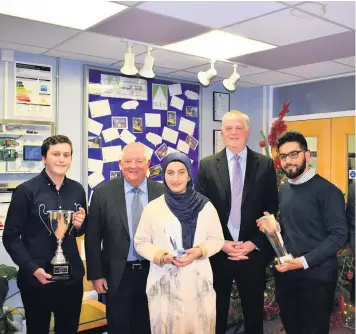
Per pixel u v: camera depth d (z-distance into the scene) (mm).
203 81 3680
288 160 2236
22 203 2105
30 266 2057
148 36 3041
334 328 3514
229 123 2482
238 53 3516
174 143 4457
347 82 4371
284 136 2266
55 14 2609
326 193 2182
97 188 2361
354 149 4344
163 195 2117
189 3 2416
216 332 2492
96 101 3875
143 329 2266
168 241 2006
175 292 2004
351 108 4348
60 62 3660
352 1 2375
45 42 3178
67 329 2240
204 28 2861
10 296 3172
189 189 2057
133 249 2227
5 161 3357
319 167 4621
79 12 2572
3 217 3359
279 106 4949
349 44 3232
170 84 4418
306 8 2488
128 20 2699
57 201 2195
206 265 2074
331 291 2205
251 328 2498
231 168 2537
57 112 3639
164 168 2047
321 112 4586
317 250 2131
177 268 2016
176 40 3143
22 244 2100
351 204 2344
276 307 3342
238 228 2471
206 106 4750
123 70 3152
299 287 2252
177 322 1997
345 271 3268
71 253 2213
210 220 2074
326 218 2172
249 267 2451
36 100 3518
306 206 2209
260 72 4230
